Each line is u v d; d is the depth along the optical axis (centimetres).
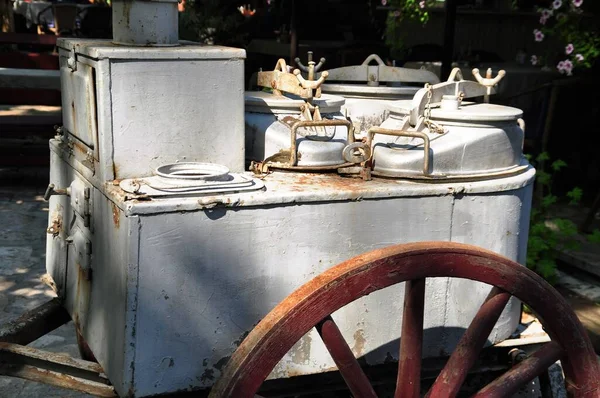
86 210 228
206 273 203
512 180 236
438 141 232
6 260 488
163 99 215
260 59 719
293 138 228
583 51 516
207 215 200
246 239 205
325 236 213
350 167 233
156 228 195
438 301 231
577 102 614
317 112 243
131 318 197
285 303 188
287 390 224
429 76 312
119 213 198
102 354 222
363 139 253
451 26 503
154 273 197
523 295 212
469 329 213
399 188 218
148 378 202
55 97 665
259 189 209
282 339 185
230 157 228
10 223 563
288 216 208
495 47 713
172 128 218
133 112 212
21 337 255
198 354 206
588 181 624
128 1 225
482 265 204
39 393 327
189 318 203
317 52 656
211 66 220
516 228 242
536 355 221
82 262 235
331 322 192
